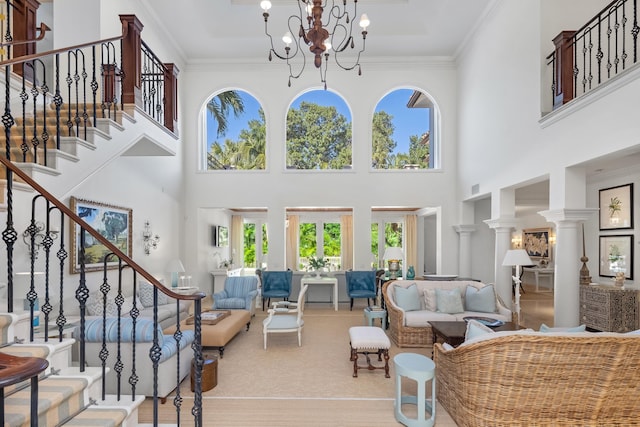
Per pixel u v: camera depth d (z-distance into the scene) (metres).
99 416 2.26
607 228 6.44
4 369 1.23
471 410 2.67
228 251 10.84
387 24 7.25
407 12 7.04
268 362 4.41
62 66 5.64
